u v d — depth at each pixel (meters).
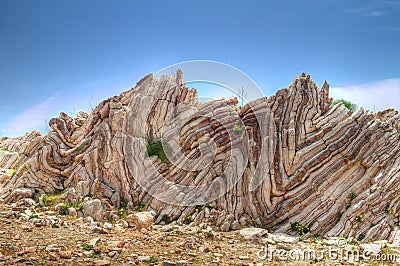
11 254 8.16
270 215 12.77
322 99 14.66
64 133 14.47
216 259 9.05
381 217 12.59
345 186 13.05
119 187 13.19
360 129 13.88
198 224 12.05
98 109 14.51
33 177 13.71
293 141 13.38
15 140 19.88
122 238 10.14
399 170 13.30
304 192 12.81
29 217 11.38
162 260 8.67
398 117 14.67
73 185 13.41
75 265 7.86
